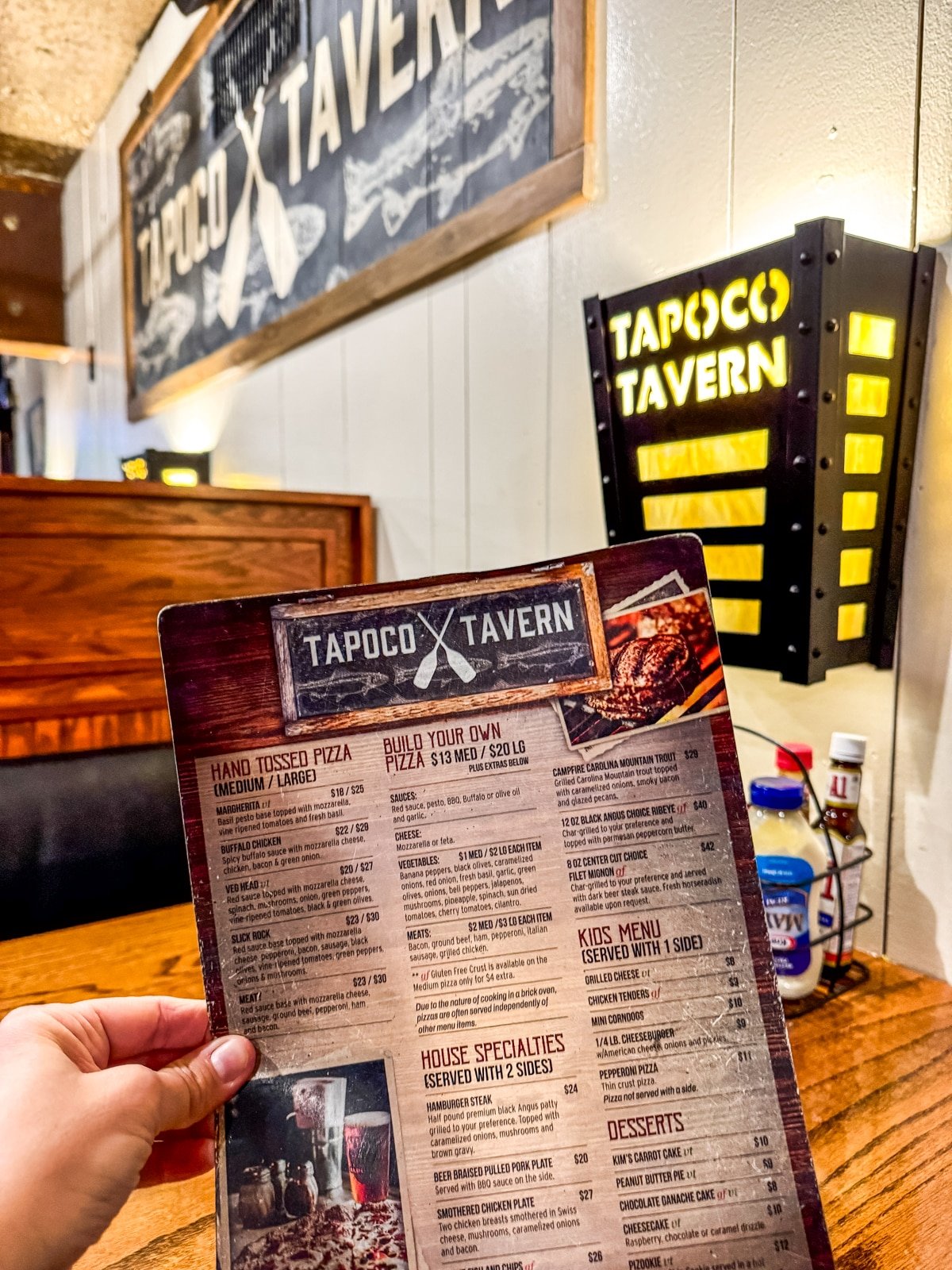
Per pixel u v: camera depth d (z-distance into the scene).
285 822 0.48
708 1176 0.44
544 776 0.48
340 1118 0.45
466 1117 0.45
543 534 1.38
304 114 1.88
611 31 1.18
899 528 0.89
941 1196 0.56
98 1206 0.43
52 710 1.48
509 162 1.34
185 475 2.37
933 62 0.84
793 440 0.82
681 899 0.47
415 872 0.47
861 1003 0.83
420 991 0.47
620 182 1.18
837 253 0.78
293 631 0.49
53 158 3.50
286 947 0.47
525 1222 0.44
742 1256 0.43
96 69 2.84
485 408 1.48
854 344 0.81
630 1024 0.46
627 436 1.04
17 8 2.47
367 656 0.49
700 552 0.48
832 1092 0.68
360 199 1.71
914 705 0.89
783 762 0.90
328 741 0.48
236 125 2.17
